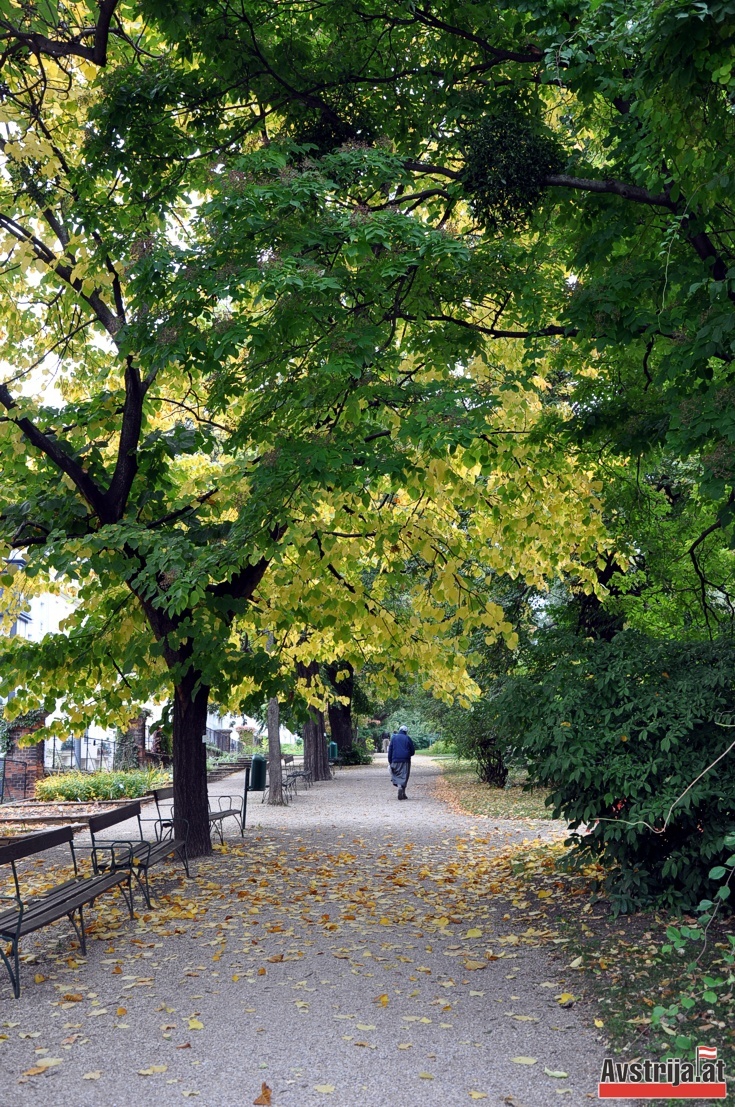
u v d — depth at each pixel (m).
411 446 9.42
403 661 11.76
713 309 6.80
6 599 12.63
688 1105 4.44
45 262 10.39
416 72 8.39
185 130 9.32
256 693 11.88
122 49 10.29
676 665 8.66
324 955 7.28
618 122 7.45
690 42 5.32
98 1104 4.48
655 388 9.23
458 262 7.96
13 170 10.23
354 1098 4.55
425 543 11.00
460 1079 4.80
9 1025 5.65
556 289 9.09
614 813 8.23
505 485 10.83
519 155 7.46
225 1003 6.07
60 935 8.02
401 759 21.81
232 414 12.31
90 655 11.91
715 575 11.76
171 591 9.27
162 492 11.92
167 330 8.31
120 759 25.20
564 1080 4.76
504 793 21.78
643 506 11.85
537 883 9.92
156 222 9.63
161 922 8.43
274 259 7.34
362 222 7.38
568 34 6.74
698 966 6.40
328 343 7.88
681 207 7.34
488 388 10.01
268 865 11.59
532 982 6.46
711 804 7.71
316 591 10.76
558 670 8.66
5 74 10.12
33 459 12.04
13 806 18.36
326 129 8.67
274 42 8.80
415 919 8.54
